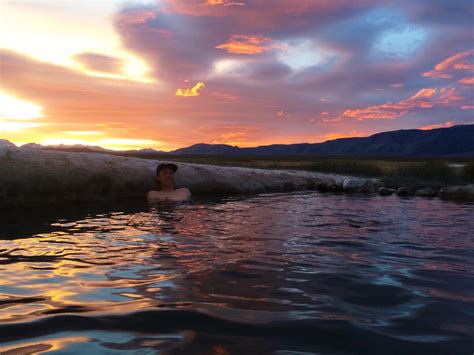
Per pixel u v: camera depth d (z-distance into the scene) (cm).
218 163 2370
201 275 309
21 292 265
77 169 837
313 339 196
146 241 444
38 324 210
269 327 210
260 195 1043
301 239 466
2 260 355
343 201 915
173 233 495
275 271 323
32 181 765
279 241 452
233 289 275
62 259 359
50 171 794
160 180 902
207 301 249
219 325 211
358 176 1669
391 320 222
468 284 291
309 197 1002
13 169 751
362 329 209
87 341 191
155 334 199
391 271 326
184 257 369
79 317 220
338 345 190
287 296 261
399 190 1120
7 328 205
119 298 253
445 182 1441
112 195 880
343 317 225
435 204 863
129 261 352
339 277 307
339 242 450
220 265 340
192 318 220
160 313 227
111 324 211
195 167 1070
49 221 585
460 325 215
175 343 189
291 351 183
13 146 809
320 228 546
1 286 279
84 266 335
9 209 712
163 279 297
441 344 192
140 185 923
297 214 688
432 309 239
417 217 664
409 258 374
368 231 526
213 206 786
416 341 195
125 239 454
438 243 447
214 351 182
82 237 466
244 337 197
